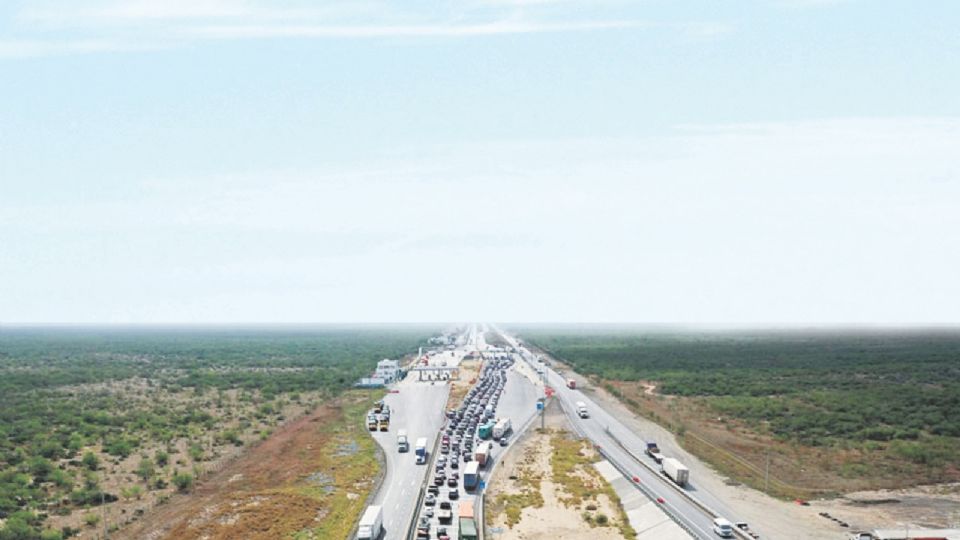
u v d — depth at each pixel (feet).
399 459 433.48
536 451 453.58
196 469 416.87
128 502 351.05
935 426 505.66
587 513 327.26
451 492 350.23
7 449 456.04
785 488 368.89
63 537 300.61
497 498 351.67
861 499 351.05
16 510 334.44
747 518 310.86
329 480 387.75
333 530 300.20
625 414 597.52
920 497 354.74
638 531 304.71
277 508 331.57
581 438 490.08
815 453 446.19
